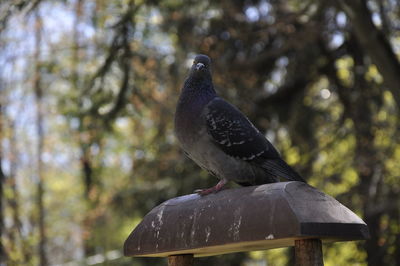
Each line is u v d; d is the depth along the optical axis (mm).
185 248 5652
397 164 14164
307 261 5266
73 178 25875
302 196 5246
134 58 13375
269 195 5281
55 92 16719
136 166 15367
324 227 5047
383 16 13242
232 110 6930
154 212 6129
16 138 17578
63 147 20859
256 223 5215
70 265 17781
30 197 22031
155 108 14000
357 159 13977
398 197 13914
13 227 15367
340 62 16391
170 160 14844
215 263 15109
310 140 14969
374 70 15672
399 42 15711
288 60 15008
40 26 14992
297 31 14133
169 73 14078
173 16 13664
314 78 15266
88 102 13805
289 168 6953
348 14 11906
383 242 13742
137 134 14859
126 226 17016
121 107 13695
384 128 14141
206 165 7008
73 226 25484
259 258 15680
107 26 13375
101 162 16906
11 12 11695
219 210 5531
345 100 14734
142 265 15547
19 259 14992
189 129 6812
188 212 5758
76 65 15328
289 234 5012
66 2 13977
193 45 14078
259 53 15039
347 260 15109
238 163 6840
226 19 14195
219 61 14164
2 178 14992
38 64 14992
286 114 15367
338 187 14836
